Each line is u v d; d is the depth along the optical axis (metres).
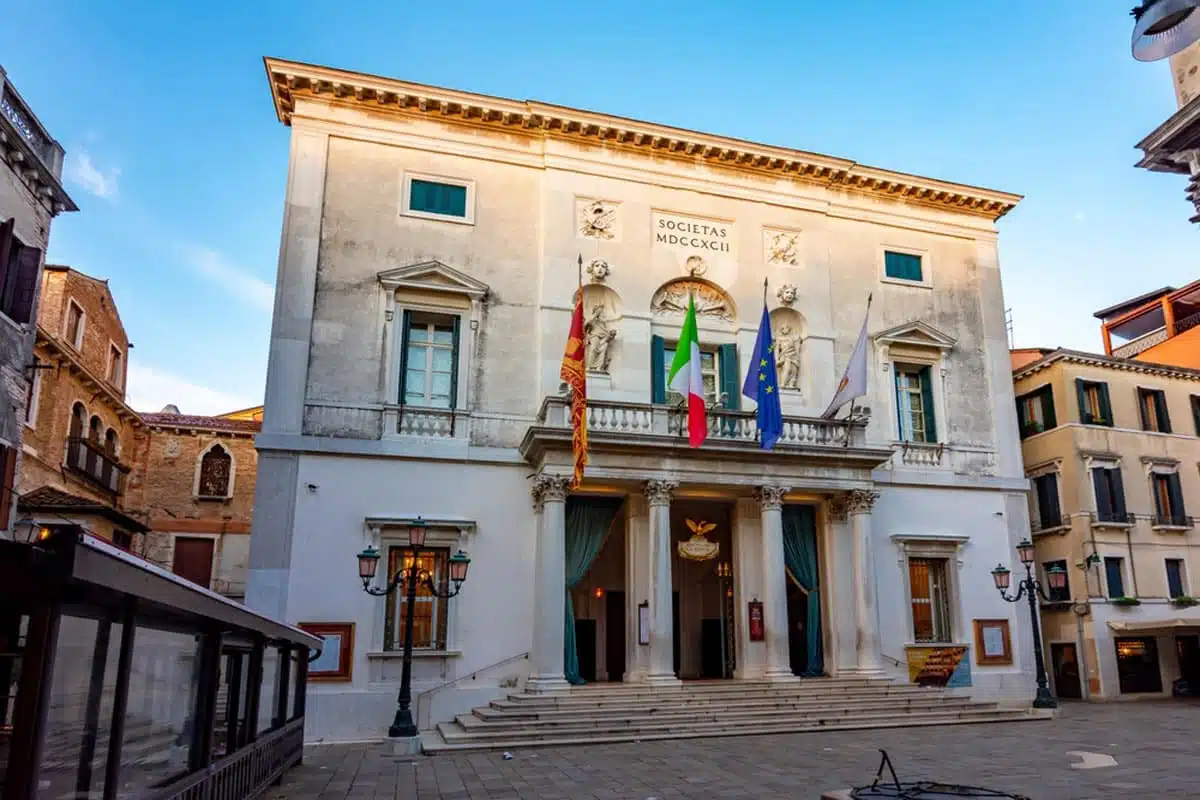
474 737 17.12
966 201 28.02
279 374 20.59
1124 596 29.06
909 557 24.67
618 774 13.79
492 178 23.53
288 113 23.12
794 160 25.83
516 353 22.55
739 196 25.62
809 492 22.77
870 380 25.69
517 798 12.03
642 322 23.78
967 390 26.70
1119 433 30.72
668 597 20.45
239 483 33.22
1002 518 25.84
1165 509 30.83
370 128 22.77
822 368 25.14
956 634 24.41
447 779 13.66
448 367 22.36
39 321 26.41
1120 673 28.41
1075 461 29.73
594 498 22.09
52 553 5.36
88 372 27.48
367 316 21.61
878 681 21.45
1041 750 15.94
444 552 20.83
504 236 23.23
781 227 25.83
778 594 21.38
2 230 18.41
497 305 22.69
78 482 27.53
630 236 24.23
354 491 20.50
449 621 20.27
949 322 27.11
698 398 20.75
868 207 27.16
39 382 24.83
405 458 20.98
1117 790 11.91
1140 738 17.56
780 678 20.94
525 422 22.12
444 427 21.53
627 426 21.31
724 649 23.95
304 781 13.64
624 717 18.33
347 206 22.11
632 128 24.28
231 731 10.18
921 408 26.48
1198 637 30.05
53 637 5.61
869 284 26.58
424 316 22.42
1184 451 31.59
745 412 22.19
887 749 16.19
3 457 18.34
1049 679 29.34
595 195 24.17
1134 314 39.75
